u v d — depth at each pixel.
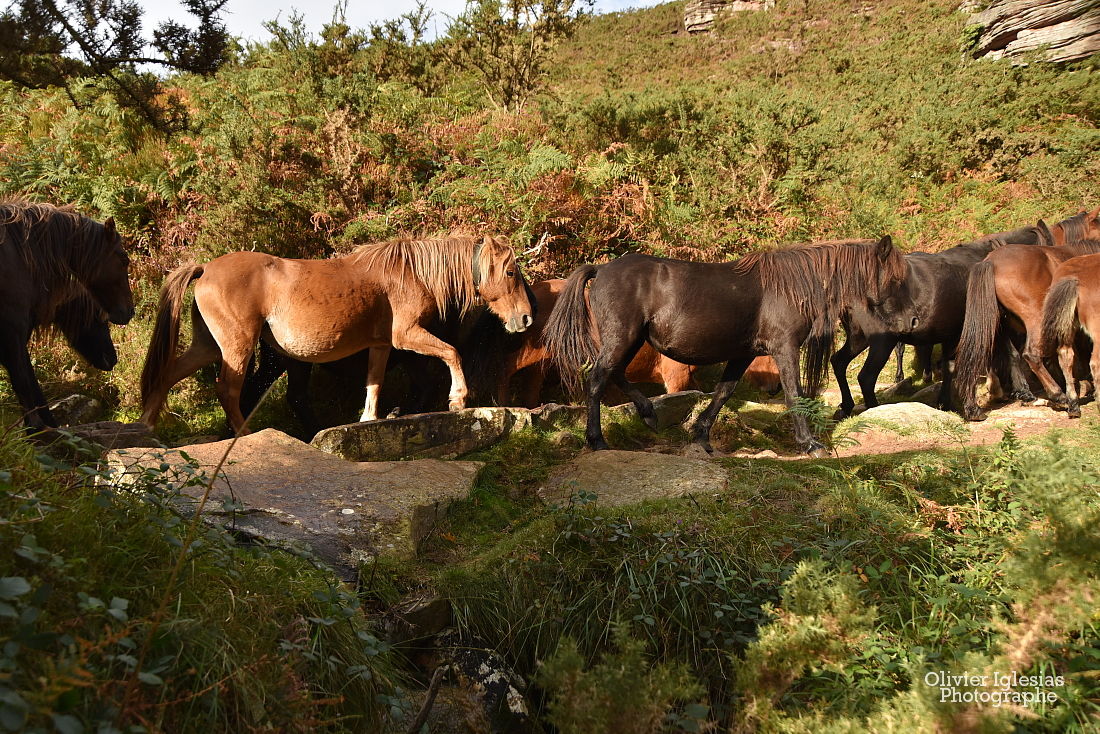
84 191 7.34
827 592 2.40
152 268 6.88
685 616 3.02
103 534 2.09
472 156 8.36
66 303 4.86
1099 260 5.92
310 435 5.84
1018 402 6.98
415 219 7.19
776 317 5.32
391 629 2.88
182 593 2.02
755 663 2.26
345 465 3.96
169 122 4.25
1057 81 18.75
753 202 9.49
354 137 7.44
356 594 2.79
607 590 3.19
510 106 12.82
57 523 1.97
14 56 3.23
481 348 6.09
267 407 6.00
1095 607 2.14
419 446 4.65
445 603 3.08
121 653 1.76
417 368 5.93
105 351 5.24
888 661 2.53
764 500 3.85
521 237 7.20
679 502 3.83
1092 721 2.16
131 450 3.60
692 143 10.54
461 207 7.36
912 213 12.49
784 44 34.88
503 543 3.54
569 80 28.17
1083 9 21.23
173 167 7.66
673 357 5.51
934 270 6.85
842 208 10.94
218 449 3.86
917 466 4.18
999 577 2.98
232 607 2.10
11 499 1.91
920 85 20.88
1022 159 14.84
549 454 4.99
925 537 3.32
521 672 3.02
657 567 3.23
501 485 4.44
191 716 1.78
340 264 5.28
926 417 5.77
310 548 2.96
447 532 3.70
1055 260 6.56
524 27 12.81
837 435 5.74
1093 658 2.34
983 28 24.59
